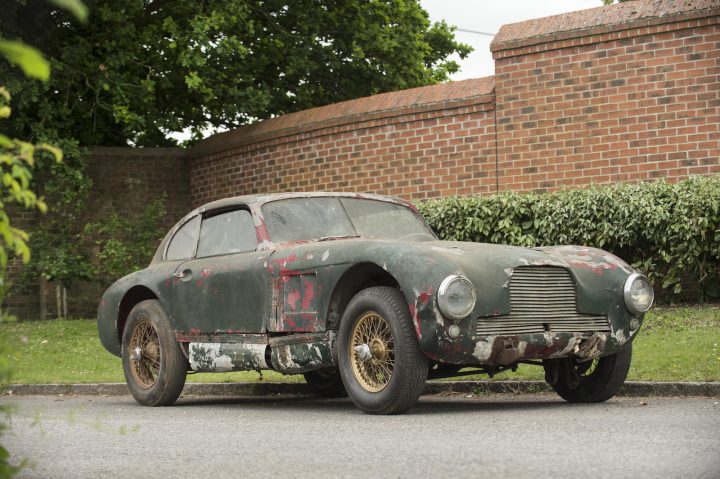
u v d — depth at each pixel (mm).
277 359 6223
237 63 18812
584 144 12055
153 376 7320
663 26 11469
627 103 11742
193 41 16641
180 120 17734
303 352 6047
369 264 5641
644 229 10672
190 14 17984
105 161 17625
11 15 14930
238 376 8875
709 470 3320
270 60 20344
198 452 4250
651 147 11578
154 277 7332
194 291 6887
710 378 6520
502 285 5441
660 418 4992
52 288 17078
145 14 18750
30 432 5270
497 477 3299
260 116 20875
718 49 11156
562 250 6203
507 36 12688
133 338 7422
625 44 11758
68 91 16172
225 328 6594
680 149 11391
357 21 20047
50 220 16922
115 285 7785
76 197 16797
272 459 3936
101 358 10680
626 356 6094
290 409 6535
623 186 10969
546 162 12352
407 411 5625
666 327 9172
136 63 18094
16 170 2043
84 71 16391
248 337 6449
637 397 6574
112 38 17328
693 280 10781
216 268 6707
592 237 11055
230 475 3553
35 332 13219
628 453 3756
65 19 16359
